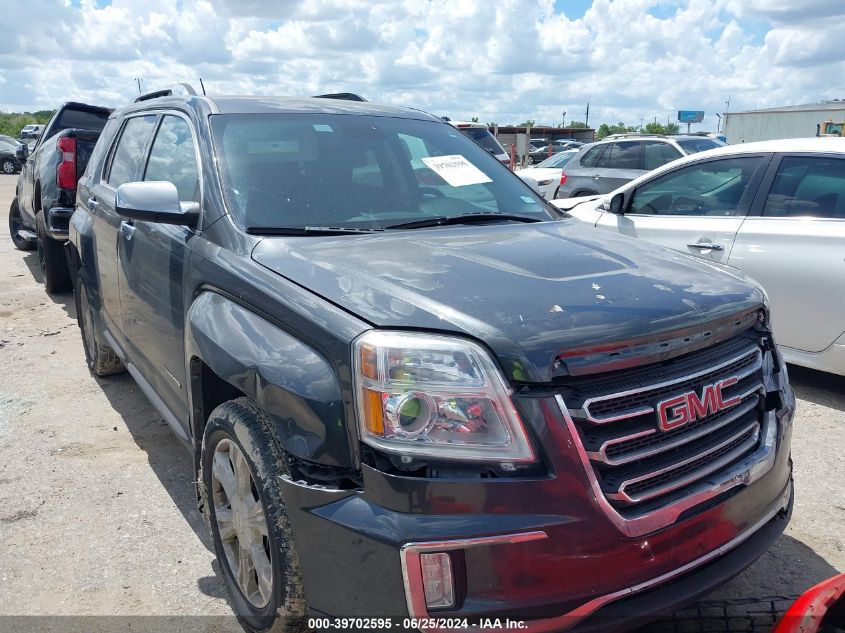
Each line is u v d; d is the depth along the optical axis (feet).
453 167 12.28
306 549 6.98
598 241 10.12
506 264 8.43
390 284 7.64
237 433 8.02
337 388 6.93
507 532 6.29
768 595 9.52
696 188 19.24
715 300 8.05
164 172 12.34
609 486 6.65
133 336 13.08
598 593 6.55
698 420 7.36
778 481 8.46
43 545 10.63
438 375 6.55
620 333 6.91
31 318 23.68
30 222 30.42
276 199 10.19
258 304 8.24
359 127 12.10
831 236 15.97
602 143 39.91
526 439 6.43
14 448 13.89
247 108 11.69
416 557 6.25
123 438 14.40
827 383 17.69
